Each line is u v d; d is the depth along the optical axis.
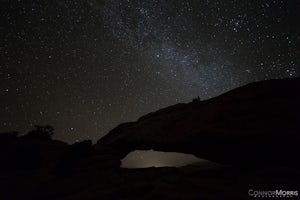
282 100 8.85
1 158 9.45
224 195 5.73
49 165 9.88
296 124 7.83
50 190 6.95
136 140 11.30
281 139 7.62
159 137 10.66
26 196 6.62
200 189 6.47
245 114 9.06
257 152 8.07
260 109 8.91
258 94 9.59
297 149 7.40
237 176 7.17
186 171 8.10
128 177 8.20
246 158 8.29
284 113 8.34
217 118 9.66
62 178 8.02
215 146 8.98
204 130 9.34
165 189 6.71
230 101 10.13
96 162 9.77
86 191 6.97
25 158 9.52
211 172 7.66
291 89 9.08
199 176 7.65
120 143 12.16
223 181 6.88
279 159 7.77
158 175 8.40
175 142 9.93
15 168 9.22
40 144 11.77
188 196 5.95
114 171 9.04
